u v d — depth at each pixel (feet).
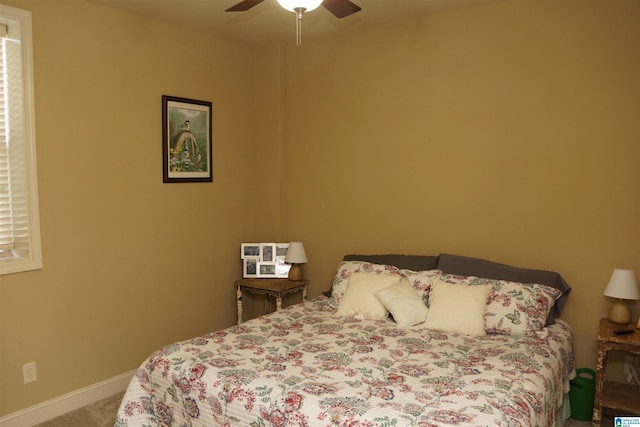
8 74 8.96
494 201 10.74
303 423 5.95
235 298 13.78
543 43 9.94
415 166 11.73
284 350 8.05
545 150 10.07
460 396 6.34
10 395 9.01
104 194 10.37
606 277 9.59
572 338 9.64
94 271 10.28
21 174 9.05
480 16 10.60
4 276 8.81
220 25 11.79
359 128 12.50
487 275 10.14
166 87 11.56
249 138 13.96
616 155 9.35
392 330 9.21
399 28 11.65
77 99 9.77
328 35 12.72
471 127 10.91
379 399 6.25
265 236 14.06
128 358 11.06
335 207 13.08
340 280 11.18
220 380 6.91
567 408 9.27
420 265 11.01
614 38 9.23
